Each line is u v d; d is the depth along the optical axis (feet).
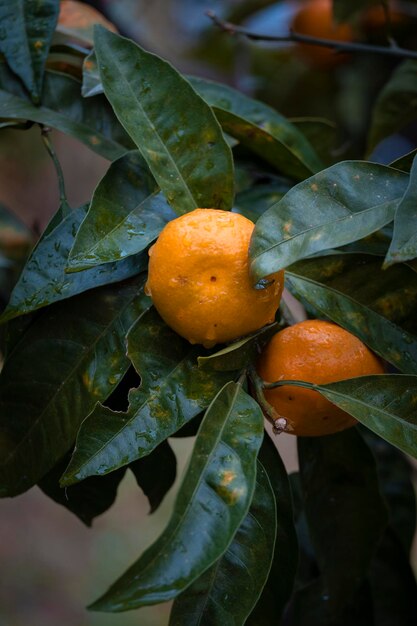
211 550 1.02
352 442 1.49
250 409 1.14
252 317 1.14
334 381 1.21
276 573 1.34
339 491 1.51
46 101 1.49
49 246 1.30
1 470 1.30
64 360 1.30
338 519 1.52
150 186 1.27
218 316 1.13
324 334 1.23
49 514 5.65
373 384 1.20
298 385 1.19
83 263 1.18
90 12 1.89
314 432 1.25
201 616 1.17
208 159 1.27
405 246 1.07
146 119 1.26
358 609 1.72
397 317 1.30
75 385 1.29
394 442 1.17
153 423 1.17
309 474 1.51
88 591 5.04
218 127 1.27
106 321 1.31
